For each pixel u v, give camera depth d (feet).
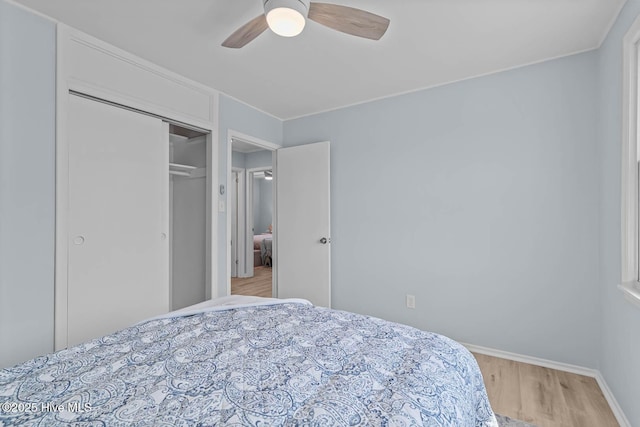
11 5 5.68
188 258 10.57
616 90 5.98
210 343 4.18
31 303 5.90
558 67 7.68
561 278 7.67
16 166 5.73
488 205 8.55
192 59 7.84
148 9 5.92
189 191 10.55
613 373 6.23
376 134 10.39
